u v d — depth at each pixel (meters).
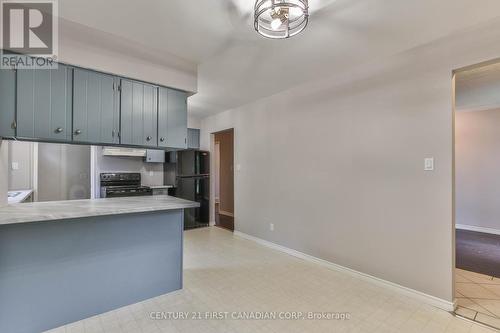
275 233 3.95
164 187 5.23
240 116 4.68
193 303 2.34
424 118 2.35
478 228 4.90
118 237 2.28
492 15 1.88
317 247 3.31
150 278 2.45
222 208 6.78
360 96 2.84
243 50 2.49
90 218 2.14
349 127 2.95
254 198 4.36
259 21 1.94
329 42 2.31
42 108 2.06
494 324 2.01
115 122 2.44
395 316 2.13
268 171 4.08
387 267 2.61
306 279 2.84
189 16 1.93
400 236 2.51
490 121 4.80
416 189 2.40
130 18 1.98
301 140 3.53
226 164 6.59
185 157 5.35
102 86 2.36
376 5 1.76
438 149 2.27
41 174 4.93
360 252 2.84
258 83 3.43
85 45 2.19
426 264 2.34
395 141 2.55
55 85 2.12
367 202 2.78
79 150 5.30
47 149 4.99
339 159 3.05
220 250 3.87
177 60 2.75
